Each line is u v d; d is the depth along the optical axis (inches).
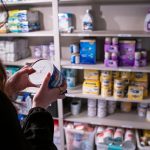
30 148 22.5
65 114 100.8
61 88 33.1
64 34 86.7
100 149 92.3
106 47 86.8
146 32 85.6
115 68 85.3
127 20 95.3
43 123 27.4
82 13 99.1
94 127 98.3
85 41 89.7
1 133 19.9
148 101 87.0
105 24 97.8
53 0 83.4
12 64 99.4
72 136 97.4
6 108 20.3
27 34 92.8
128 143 88.9
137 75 91.0
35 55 106.7
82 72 106.3
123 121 93.5
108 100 94.6
